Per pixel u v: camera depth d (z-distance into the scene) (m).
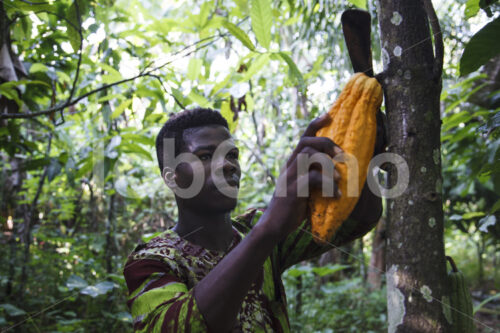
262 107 4.45
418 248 0.97
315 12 2.92
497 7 2.03
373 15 2.65
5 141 2.74
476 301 5.88
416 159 0.99
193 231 1.16
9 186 4.29
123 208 4.37
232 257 0.86
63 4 2.31
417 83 1.01
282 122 4.23
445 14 3.37
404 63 1.02
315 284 4.52
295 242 1.25
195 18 2.39
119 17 2.67
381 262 5.18
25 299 3.79
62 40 2.63
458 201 5.07
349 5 2.62
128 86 2.71
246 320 1.10
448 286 1.01
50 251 4.39
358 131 0.96
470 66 1.21
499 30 1.13
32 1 2.04
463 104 3.55
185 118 1.17
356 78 1.02
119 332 3.51
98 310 3.58
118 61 2.63
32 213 3.87
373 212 1.17
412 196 0.99
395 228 1.00
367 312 4.09
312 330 3.70
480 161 3.07
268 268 1.22
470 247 9.38
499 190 2.15
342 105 1.00
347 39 1.07
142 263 1.08
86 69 3.12
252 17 1.73
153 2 3.97
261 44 1.79
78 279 2.58
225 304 0.83
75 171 3.04
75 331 3.40
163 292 0.99
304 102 3.88
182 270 1.11
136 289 1.05
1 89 2.18
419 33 1.03
